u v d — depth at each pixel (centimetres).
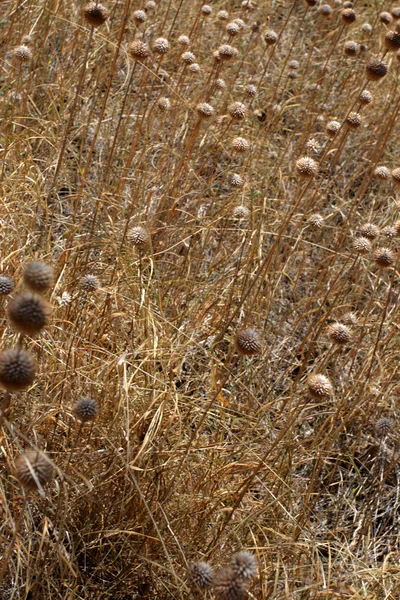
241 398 158
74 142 193
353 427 161
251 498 142
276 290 175
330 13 218
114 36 209
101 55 204
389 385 163
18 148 171
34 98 192
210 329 164
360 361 171
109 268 159
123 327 153
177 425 143
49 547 128
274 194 200
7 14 200
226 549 135
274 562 136
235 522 137
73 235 154
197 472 141
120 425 135
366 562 142
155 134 202
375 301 178
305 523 141
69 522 131
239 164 199
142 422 138
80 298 150
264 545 137
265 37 199
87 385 140
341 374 168
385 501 154
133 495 131
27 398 137
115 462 132
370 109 234
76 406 118
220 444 144
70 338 143
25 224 157
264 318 174
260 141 198
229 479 142
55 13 195
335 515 150
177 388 153
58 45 212
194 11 236
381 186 211
